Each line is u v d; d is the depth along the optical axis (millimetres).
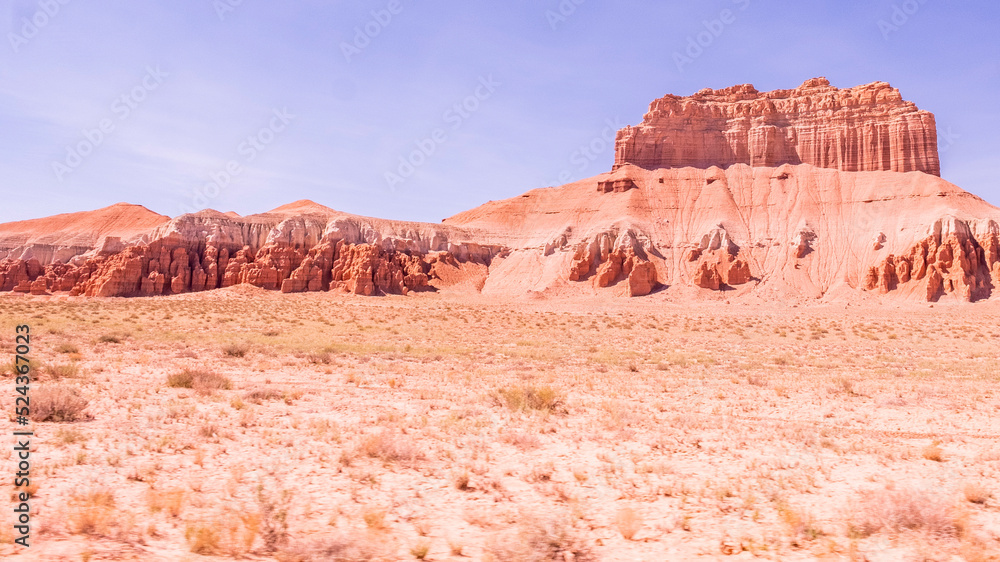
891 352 44406
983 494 9367
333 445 12539
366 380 23969
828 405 19531
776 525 8172
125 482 9391
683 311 95375
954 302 101750
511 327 63562
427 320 69688
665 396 21219
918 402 20047
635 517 8062
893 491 8984
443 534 7688
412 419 15727
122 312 67875
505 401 18312
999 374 29812
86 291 113625
